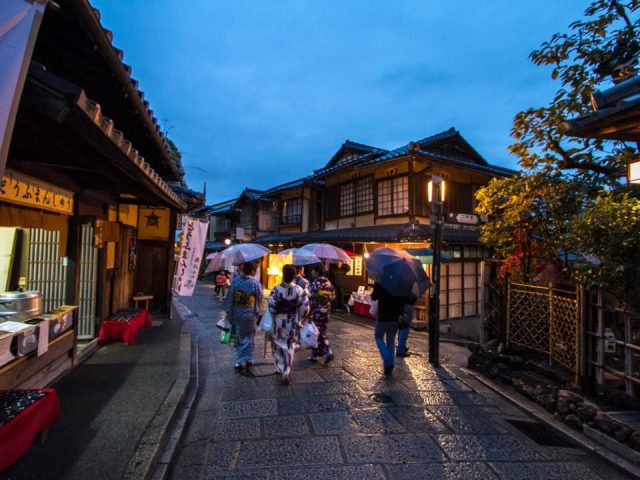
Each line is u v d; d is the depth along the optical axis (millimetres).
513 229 6789
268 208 25953
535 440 4066
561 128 5879
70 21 3287
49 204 5055
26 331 4402
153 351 7266
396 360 7090
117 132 3287
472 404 5012
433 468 3451
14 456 2982
